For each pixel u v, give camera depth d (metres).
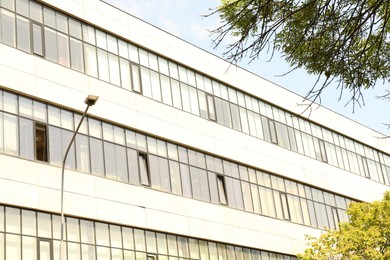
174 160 29.19
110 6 28.70
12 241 21.23
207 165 31.06
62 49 25.83
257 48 6.70
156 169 28.00
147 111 28.56
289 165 36.56
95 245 23.92
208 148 31.20
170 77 30.81
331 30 6.77
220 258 29.66
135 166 27.03
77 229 23.52
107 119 26.45
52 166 23.42
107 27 28.19
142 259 25.61
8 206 21.62
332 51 6.86
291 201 35.97
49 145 23.78
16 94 23.44
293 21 6.88
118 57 28.34
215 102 33.03
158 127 28.80
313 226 36.72
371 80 7.19
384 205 28.86
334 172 40.28
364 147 44.84
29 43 24.52
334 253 28.02
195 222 28.73
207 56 33.50
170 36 31.55
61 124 24.62
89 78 26.41
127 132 27.41
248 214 32.19
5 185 21.64
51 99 24.44
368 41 7.06
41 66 24.58
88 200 24.22
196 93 32.00
